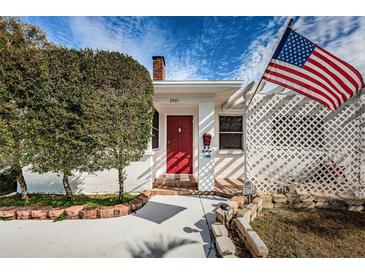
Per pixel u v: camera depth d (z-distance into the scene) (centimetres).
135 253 273
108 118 406
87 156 416
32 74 389
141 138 455
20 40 1055
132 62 429
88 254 271
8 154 396
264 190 498
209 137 562
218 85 516
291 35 351
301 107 496
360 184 462
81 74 394
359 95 465
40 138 398
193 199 498
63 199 471
